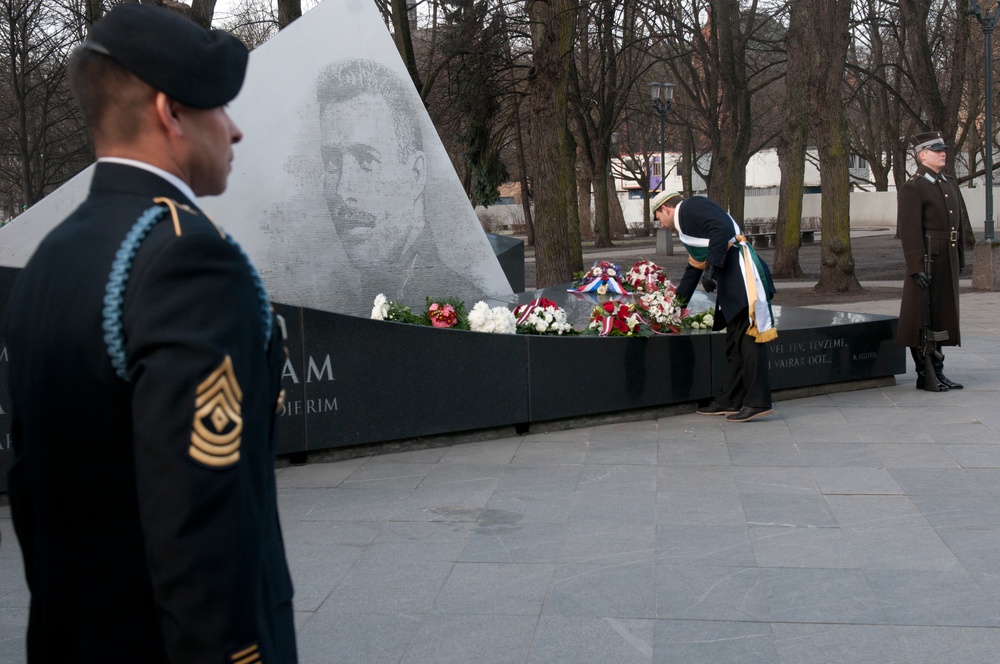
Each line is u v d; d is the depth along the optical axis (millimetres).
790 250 21156
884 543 4758
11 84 27250
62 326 1572
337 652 3715
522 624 3928
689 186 40938
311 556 4758
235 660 1481
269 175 7645
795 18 19781
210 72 1687
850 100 28672
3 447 5742
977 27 29906
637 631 3836
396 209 8227
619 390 7500
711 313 8156
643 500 5551
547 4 15328
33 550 1731
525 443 6980
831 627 3826
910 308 8375
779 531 4969
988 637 3701
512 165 49750
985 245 17172
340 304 7945
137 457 1472
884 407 7895
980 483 5691
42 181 28406
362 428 6566
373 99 8102
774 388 8219
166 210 1609
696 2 26297
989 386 8617
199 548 1447
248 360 1570
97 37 1648
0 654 3771
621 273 10375
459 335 6824
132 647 1607
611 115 35156
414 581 4410
